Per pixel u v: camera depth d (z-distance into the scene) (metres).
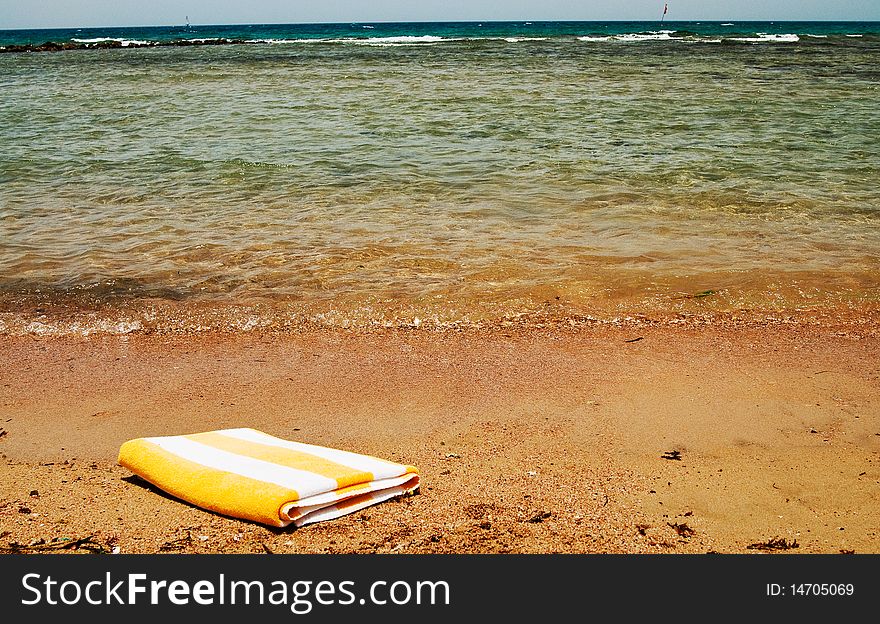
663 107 19.34
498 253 7.91
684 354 5.70
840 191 10.46
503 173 11.77
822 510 3.63
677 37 60.34
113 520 3.48
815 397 4.96
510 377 5.31
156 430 4.57
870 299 6.71
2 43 73.50
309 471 3.54
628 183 11.03
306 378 5.34
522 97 21.58
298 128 16.59
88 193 10.88
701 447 4.30
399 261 7.71
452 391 5.10
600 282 7.09
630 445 4.33
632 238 8.42
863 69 29.88
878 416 4.68
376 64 35.00
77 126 17.39
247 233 8.75
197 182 11.45
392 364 5.56
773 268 7.41
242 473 3.56
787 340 5.95
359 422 4.66
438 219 9.27
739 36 61.44
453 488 3.83
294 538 3.32
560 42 53.94
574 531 3.44
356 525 3.44
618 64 33.16
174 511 3.54
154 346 5.95
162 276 7.39
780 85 24.23
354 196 10.46
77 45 58.78
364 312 6.52
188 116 18.81
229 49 52.12
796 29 97.00
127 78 30.12
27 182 11.62
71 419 4.74
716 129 15.91
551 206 9.81
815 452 4.23
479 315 6.46
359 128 16.47
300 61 38.03
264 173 11.96
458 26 148.00
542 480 3.93
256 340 6.04
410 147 14.12
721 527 3.50
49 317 6.48
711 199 10.07
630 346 5.86
